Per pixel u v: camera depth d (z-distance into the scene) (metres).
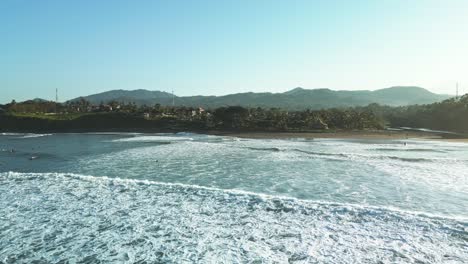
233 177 26.52
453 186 23.70
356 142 62.38
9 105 144.50
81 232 14.55
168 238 13.91
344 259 11.95
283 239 13.65
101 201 18.78
